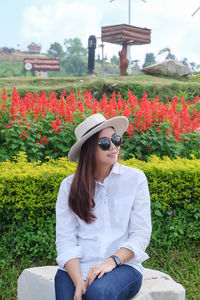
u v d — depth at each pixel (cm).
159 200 424
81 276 225
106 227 239
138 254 227
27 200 395
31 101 717
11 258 384
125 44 1767
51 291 266
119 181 242
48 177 397
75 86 1266
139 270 233
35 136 551
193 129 623
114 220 240
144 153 592
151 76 1652
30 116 624
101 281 210
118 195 242
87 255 238
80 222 245
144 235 237
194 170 429
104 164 242
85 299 208
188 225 422
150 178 421
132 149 584
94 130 235
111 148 239
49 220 399
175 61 1730
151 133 586
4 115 579
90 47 1864
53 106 644
